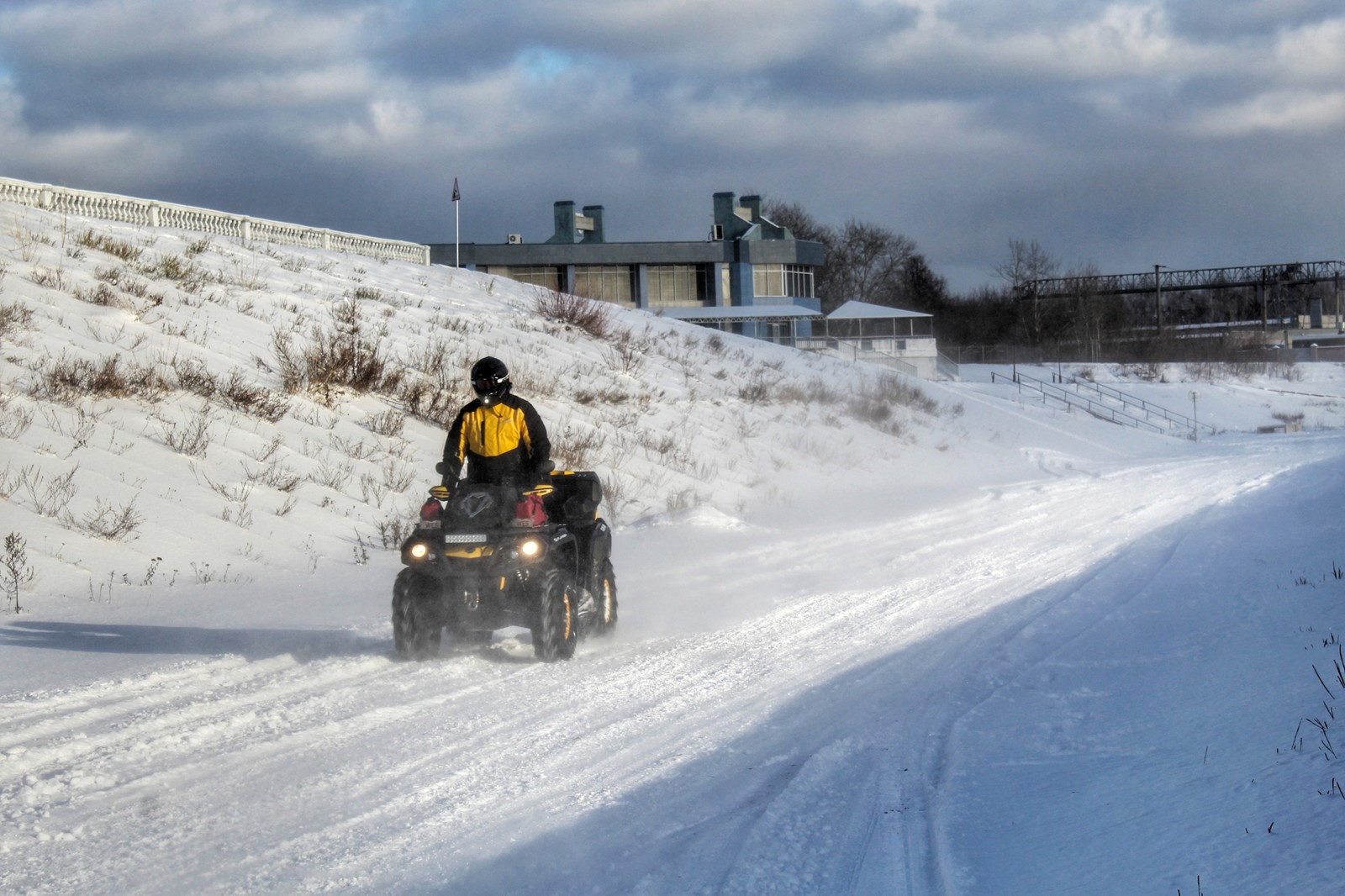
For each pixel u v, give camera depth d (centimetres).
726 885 442
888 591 1253
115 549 1319
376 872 450
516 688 771
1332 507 1783
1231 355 8250
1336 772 474
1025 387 6153
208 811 512
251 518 1529
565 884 443
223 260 2880
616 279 7588
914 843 482
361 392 2228
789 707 741
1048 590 1245
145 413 1748
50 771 561
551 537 866
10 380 1673
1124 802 497
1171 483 2655
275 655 855
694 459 2609
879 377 4594
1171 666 786
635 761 612
